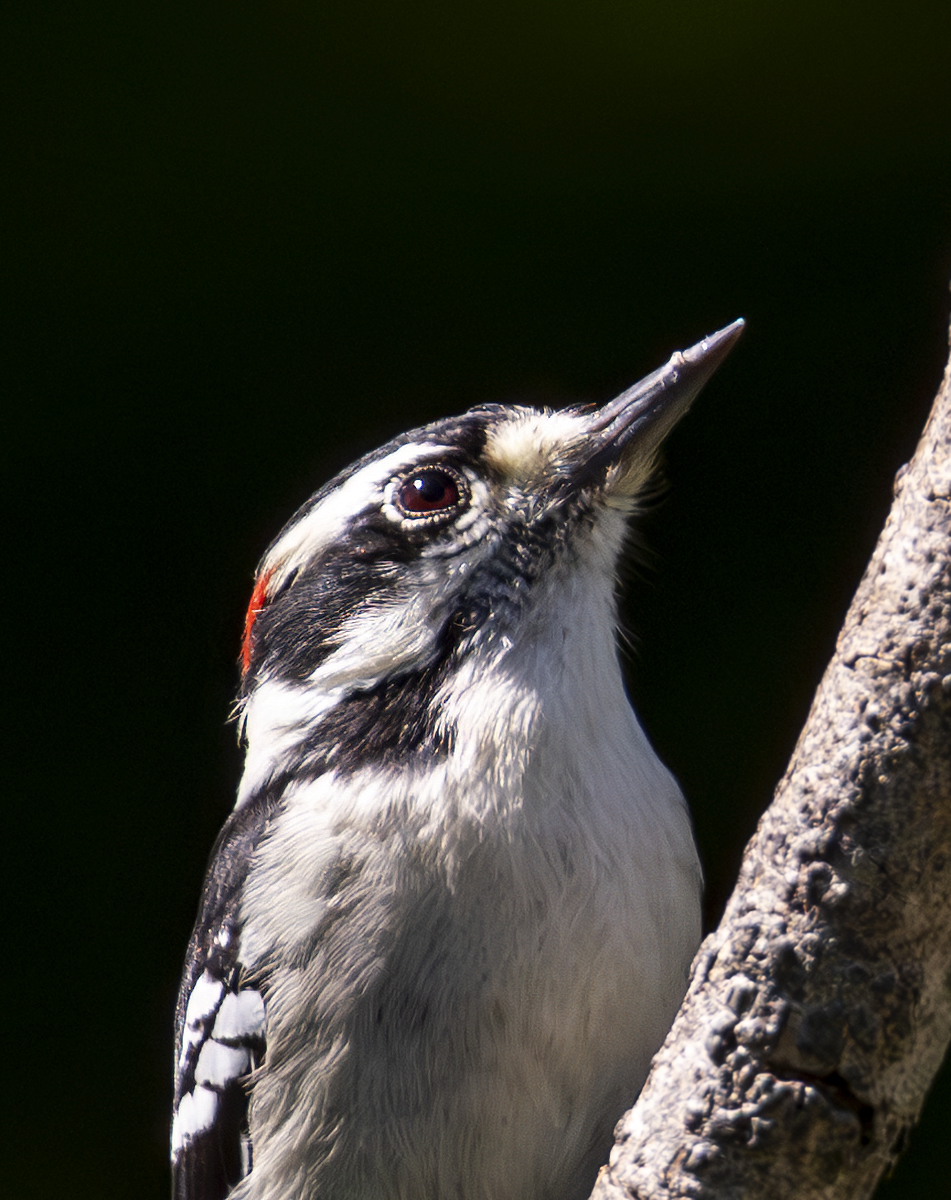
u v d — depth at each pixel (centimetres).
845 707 179
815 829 179
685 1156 179
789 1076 179
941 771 179
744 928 179
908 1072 179
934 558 179
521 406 185
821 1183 179
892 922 179
